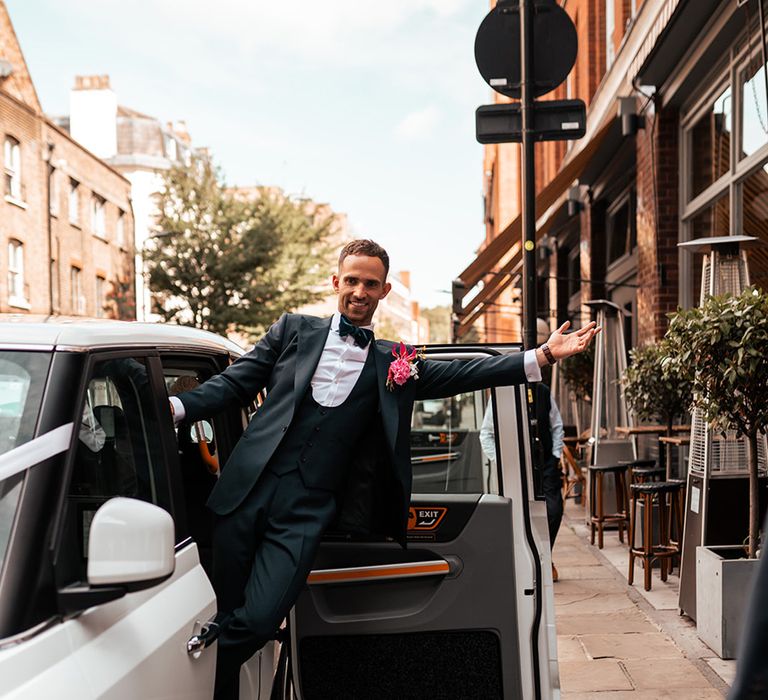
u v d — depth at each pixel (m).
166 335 2.66
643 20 9.36
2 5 24.66
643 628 5.46
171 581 2.17
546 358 2.81
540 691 2.95
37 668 1.55
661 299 8.86
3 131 24.80
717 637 4.83
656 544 7.54
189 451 3.29
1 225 24.53
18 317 2.29
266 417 2.78
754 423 4.82
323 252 31.95
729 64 7.22
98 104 45.97
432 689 3.00
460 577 2.98
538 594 2.95
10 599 1.61
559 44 4.78
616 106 10.88
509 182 30.95
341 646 3.04
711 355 4.80
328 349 2.82
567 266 17.80
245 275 30.50
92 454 2.01
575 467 9.50
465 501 2.98
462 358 3.13
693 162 8.55
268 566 2.64
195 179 30.48
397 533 2.83
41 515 1.72
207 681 2.24
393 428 2.75
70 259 29.41
